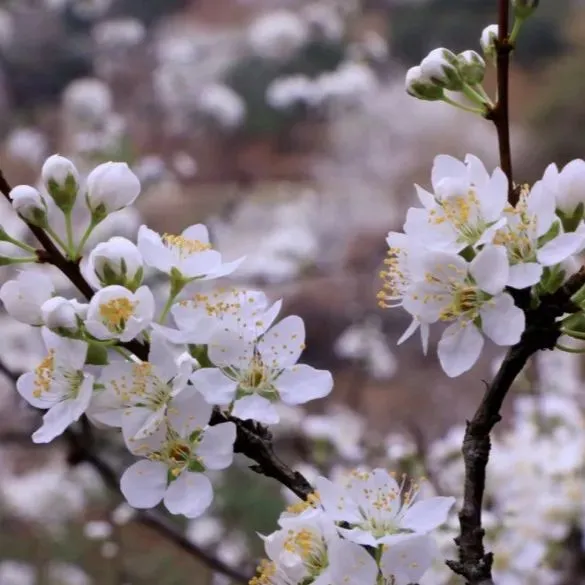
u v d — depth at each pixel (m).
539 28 2.34
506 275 0.43
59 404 0.44
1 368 0.60
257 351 0.44
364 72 1.20
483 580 0.44
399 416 1.33
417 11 2.18
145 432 0.44
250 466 0.45
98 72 1.80
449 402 1.38
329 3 1.42
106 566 1.01
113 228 0.90
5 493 1.01
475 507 0.44
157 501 0.44
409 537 0.43
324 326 1.47
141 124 1.62
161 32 2.19
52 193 0.45
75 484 0.95
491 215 0.44
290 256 1.13
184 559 1.01
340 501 0.44
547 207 0.44
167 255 0.45
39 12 1.97
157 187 1.11
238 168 1.90
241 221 1.38
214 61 2.05
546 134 2.03
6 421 1.00
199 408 0.44
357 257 1.63
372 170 1.94
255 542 0.91
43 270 0.85
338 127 2.00
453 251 0.44
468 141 1.98
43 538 1.06
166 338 0.44
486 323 0.44
